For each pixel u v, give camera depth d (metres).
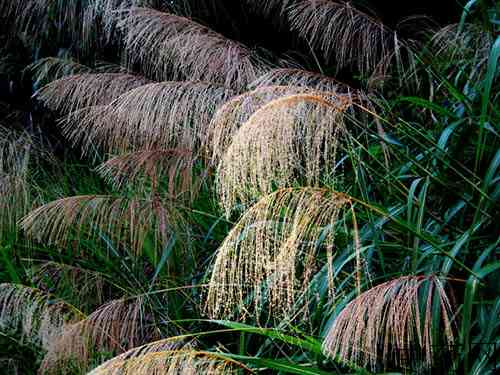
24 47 7.51
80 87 4.33
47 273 3.99
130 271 3.78
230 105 2.36
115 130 3.73
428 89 3.95
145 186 4.05
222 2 6.23
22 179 4.42
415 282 1.95
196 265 3.72
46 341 3.22
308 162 2.19
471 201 2.70
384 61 4.00
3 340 3.88
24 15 6.81
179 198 3.79
